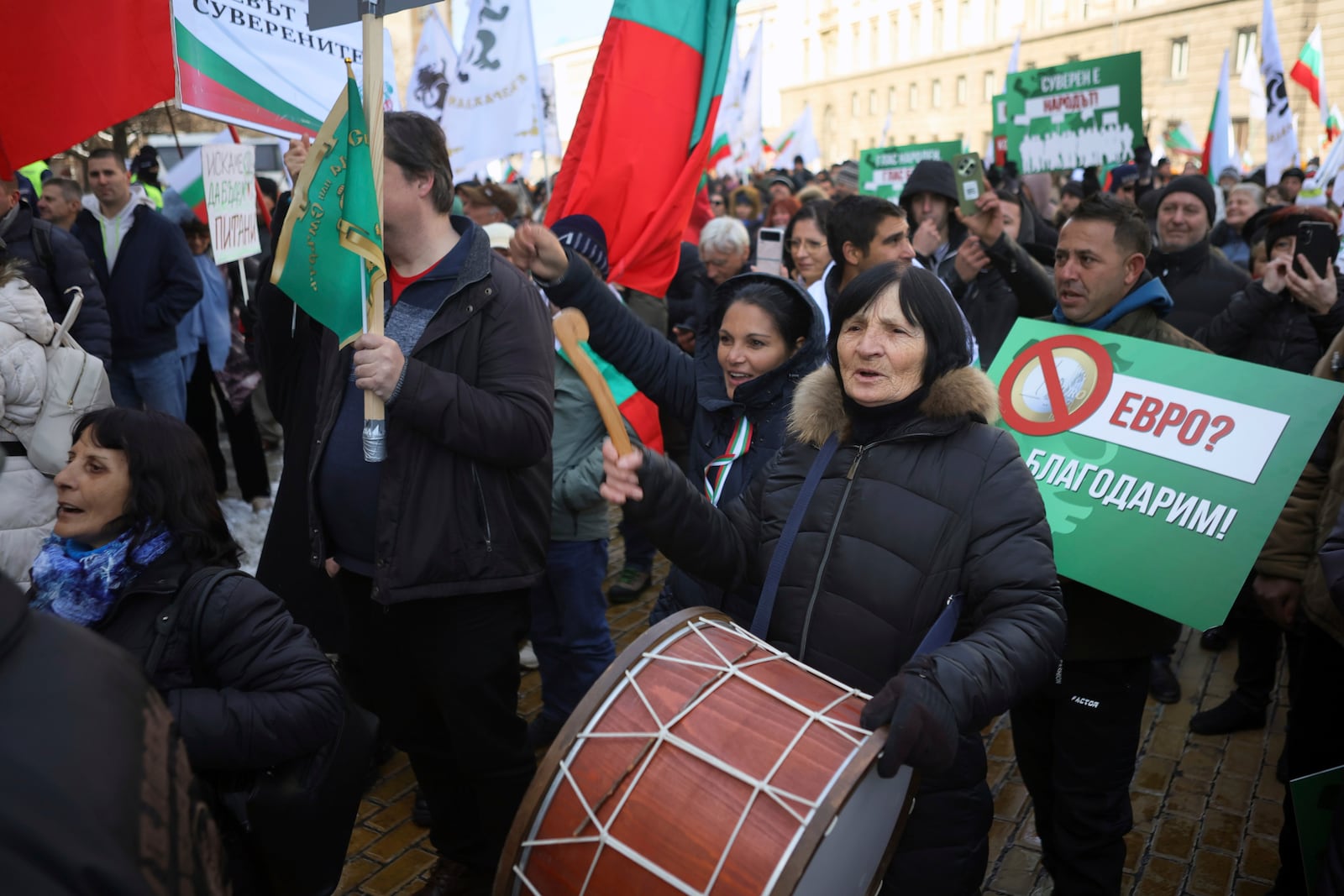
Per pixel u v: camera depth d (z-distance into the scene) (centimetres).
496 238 407
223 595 184
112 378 541
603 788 153
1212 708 398
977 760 185
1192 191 463
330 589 275
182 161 766
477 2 557
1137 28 3906
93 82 309
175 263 530
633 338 278
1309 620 253
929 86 4866
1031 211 570
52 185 550
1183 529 220
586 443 334
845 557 180
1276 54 884
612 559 553
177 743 92
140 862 78
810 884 141
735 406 247
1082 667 238
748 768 147
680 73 378
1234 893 291
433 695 243
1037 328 261
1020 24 4331
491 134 566
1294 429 215
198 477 189
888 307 177
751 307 239
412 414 211
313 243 205
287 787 186
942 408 178
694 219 755
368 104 196
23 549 279
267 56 323
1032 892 293
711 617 179
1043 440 247
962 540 174
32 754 76
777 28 5972
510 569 235
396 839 315
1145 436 233
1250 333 378
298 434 271
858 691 163
